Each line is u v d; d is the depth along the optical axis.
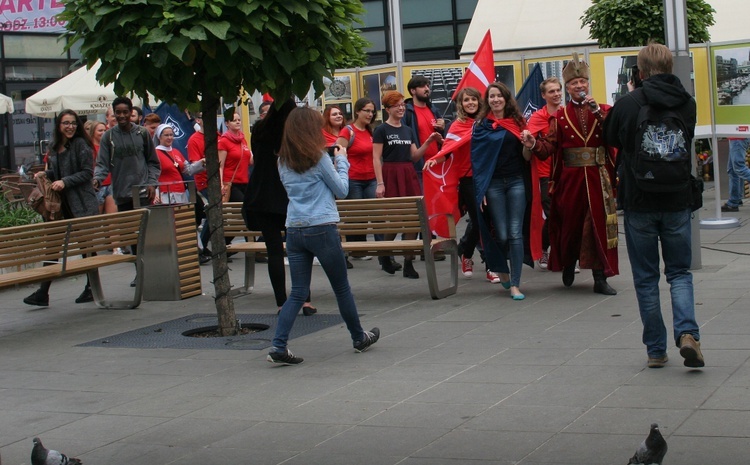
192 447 5.32
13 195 18.61
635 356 6.60
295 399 6.12
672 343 6.93
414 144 11.09
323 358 7.18
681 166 5.96
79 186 10.53
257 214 8.82
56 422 5.97
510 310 8.56
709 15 17.09
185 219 10.34
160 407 6.15
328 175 6.90
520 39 20.28
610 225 8.91
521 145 9.14
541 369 6.43
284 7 7.26
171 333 8.49
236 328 8.36
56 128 10.52
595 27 16.83
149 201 10.84
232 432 5.54
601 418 5.31
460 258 11.69
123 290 11.18
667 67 6.13
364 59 15.42
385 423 5.51
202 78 7.79
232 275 11.73
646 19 16.19
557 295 9.16
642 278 6.24
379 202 9.37
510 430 5.22
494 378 6.29
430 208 9.89
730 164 14.59
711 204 15.73
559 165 9.06
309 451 5.13
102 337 8.54
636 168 6.02
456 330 7.88
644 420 5.22
